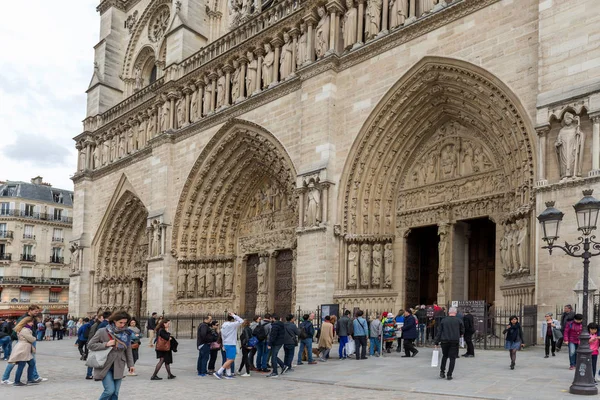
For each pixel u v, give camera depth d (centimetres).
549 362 1964
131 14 6222
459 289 3138
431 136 3244
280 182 4044
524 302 2447
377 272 3234
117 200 5456
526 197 2522
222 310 4425
